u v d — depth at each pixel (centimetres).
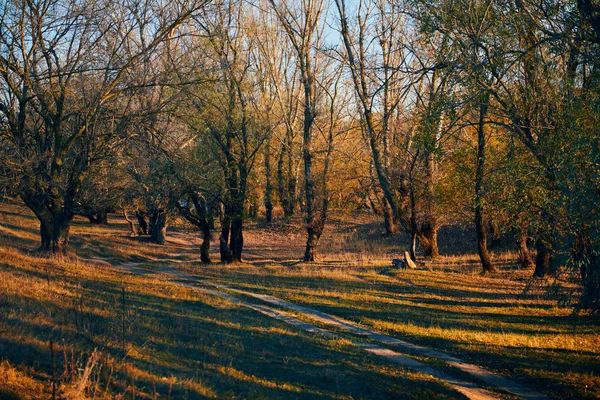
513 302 1877
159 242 4431
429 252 3350
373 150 2758
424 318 1608
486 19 1406
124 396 738
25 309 1106
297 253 4094
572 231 1058
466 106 1402
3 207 4547
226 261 3203
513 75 1407
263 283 2222
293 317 1582
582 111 1144
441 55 1451
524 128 1365
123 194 2692
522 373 1106
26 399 655
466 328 1486
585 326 1493
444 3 1446
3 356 782
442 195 2661
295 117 4194
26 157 2141
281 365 1049
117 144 2280
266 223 5347
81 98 2238
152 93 2388
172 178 2627
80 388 693
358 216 5469
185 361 977
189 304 1590
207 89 2506
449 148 2064
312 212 3378
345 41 2767
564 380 1047
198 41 2589
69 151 2330
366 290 2097
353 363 1105
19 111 2156
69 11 2092
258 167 3547
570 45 1213
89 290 1555
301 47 3309
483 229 2653
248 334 1272
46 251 2314
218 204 3200
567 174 1038
